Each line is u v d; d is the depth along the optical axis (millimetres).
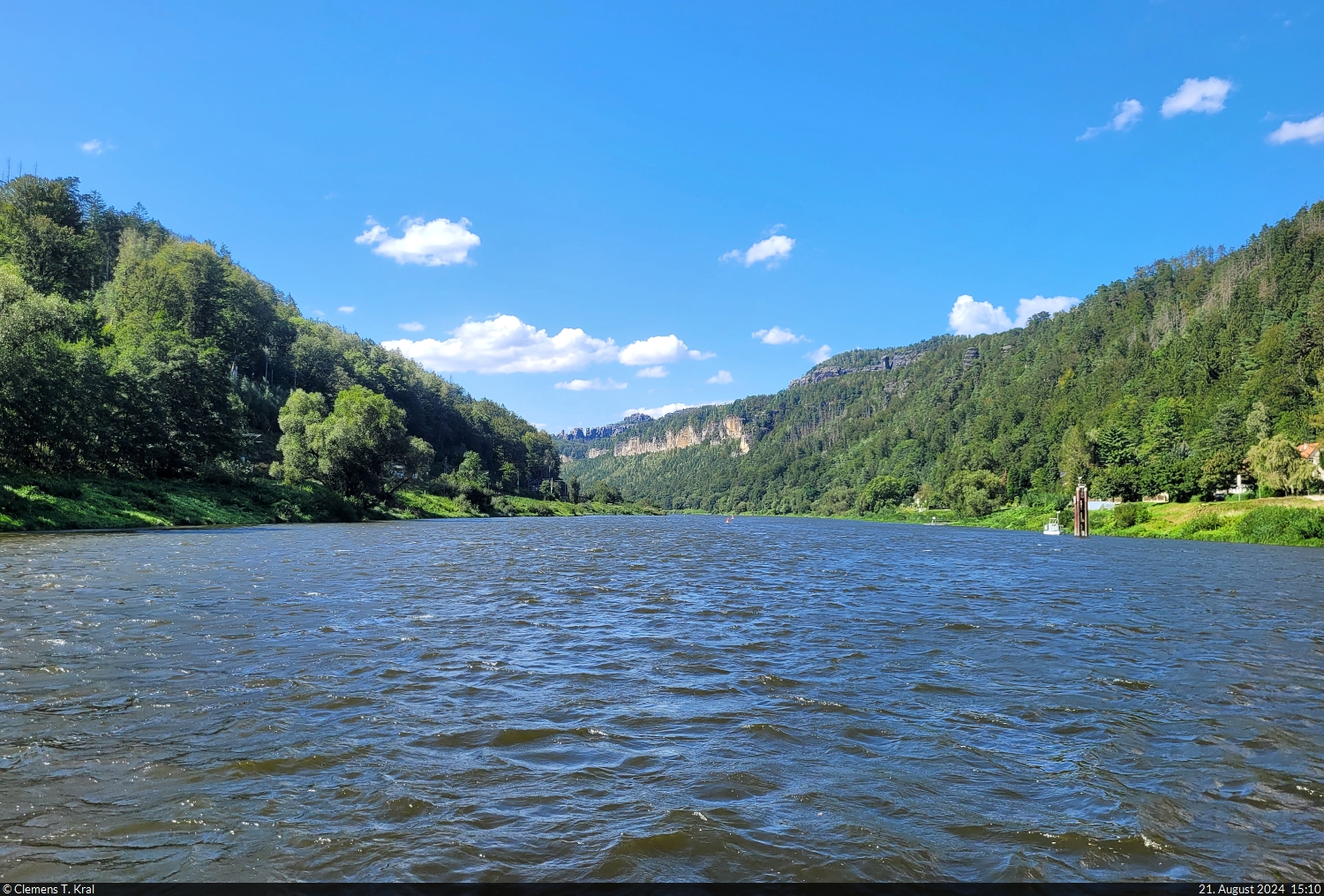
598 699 13062
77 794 8695
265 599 23469
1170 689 14766
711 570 37219
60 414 61906
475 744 10633
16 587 24641
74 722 11203
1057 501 139875
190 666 14695
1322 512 78250
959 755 10727
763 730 11586
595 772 9734
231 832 7812
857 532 99812
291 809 8398
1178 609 26141
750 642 18469
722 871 7266
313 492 92062
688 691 13750
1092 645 19047
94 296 133375
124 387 73938
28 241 113125
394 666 14977
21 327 59312
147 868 7082
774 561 43750
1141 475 125562
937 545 68500
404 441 110500
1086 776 10008
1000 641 19391
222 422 84625
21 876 6891
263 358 164125
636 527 106062
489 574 32812
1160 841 8141
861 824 8406
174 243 163500
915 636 19719
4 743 10273
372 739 10734
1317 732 12102
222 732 10883
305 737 10727
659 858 7473
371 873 7043
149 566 31734
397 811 8391
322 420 107500
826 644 18500
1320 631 21844
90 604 21719
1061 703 13570
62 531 52938
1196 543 80688
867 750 10820
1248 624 23047
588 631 19375
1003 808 8945
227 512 74000
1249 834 8375
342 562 36250
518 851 7535
